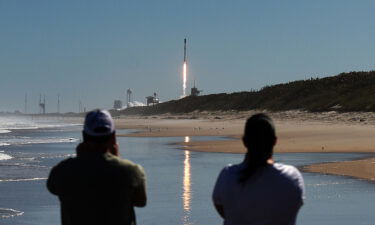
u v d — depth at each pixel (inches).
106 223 473.7
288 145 3860.7
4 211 1448.1
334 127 6397.6
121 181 474.6
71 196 474.6
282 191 459.5
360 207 1441.9
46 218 1362.0
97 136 484.4
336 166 2425.0
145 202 505.0
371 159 2687.0
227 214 478.0
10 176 2235.5
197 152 3535.9
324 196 1624.0
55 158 3225.9
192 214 1389.0
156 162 2844.5
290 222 470.0
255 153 464.8
